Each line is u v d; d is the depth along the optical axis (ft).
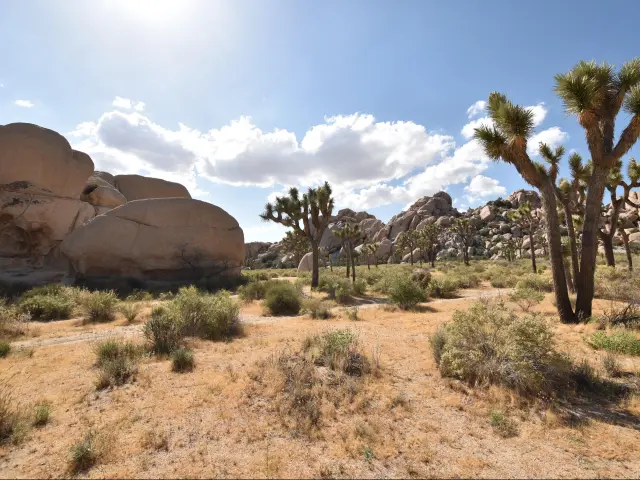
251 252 327.47
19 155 67.92
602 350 20.75
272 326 31.76
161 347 22.30
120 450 10.85
